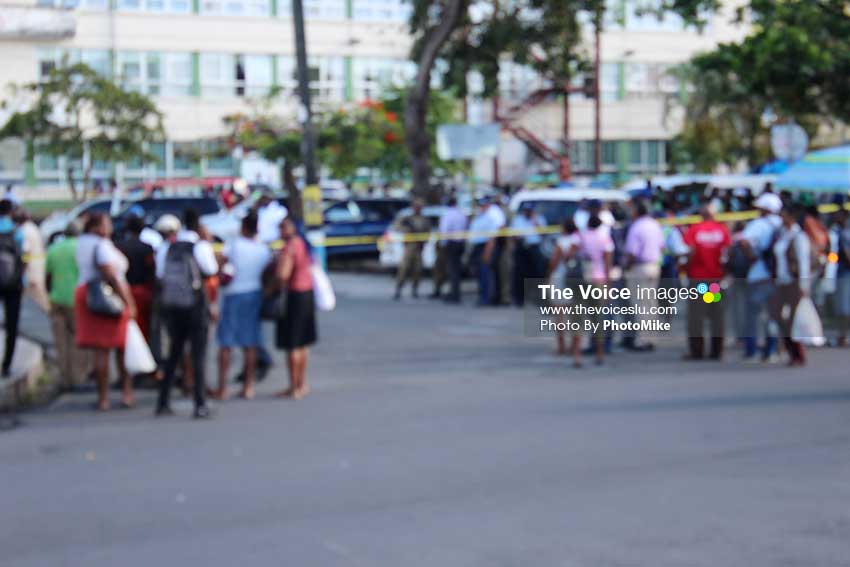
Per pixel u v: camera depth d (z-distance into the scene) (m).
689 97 89.06
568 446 18.98
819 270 28.97
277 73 97.31
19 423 22.41
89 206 60.44
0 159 84.81
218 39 95.44
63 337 26.41
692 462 17.72
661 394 24.31
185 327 22.59
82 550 13.62
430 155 81.00
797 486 16.16
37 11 87.50
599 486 16.25
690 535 13.76
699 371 27.81
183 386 25.55
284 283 24.22
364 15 99.50
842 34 46.94
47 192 90.81
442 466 17.61
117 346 23.64
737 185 48.66
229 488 16.52
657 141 106.12
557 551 13.17
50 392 26.05
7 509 15.59
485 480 16.69
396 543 13.59
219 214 54.31
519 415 21.94
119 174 93.75
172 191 91.69
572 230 28.92
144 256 25.75
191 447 19.61
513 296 42.62
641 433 20.00
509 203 47.25
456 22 56.44
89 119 80.81
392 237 51.69
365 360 30.08
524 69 95.94
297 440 19.95
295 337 24.58
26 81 87.88
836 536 13.67
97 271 23.44
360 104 83.94
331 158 79.19
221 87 95.94
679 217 36.84
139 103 77.06
